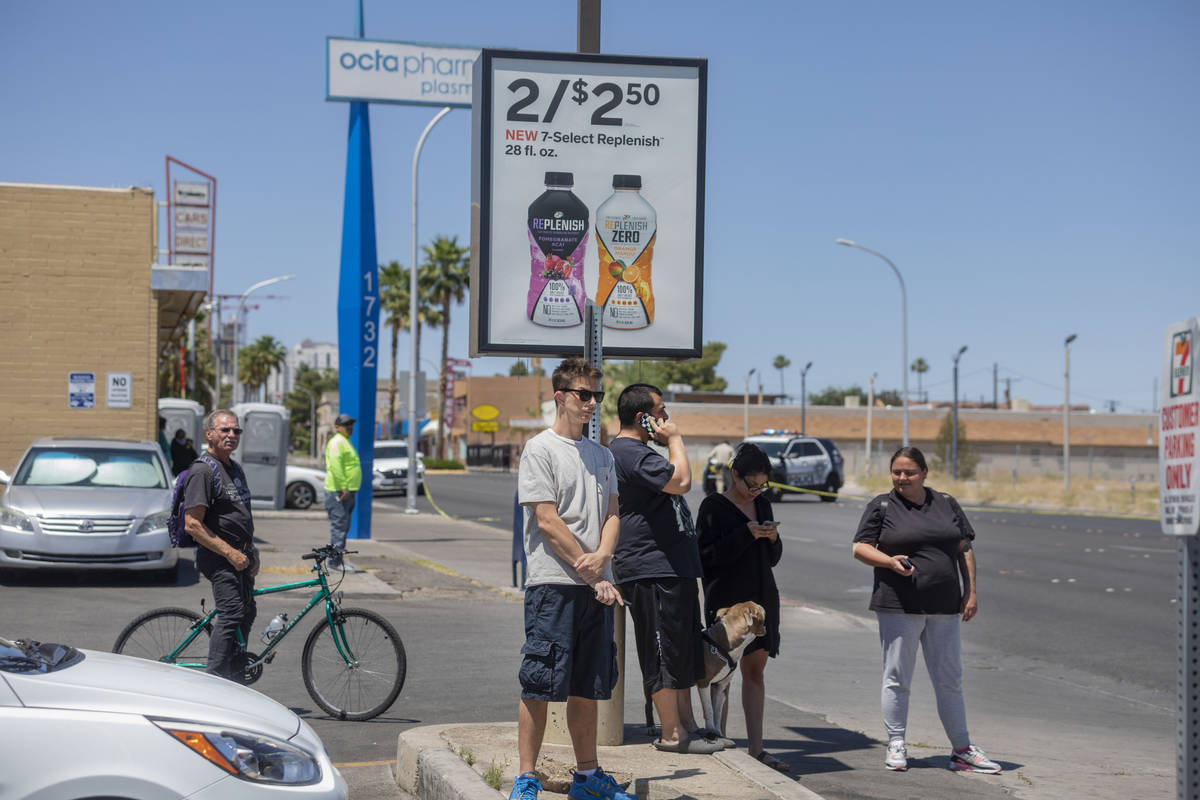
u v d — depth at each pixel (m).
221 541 7.54
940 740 8.46
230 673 7.68
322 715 8.22
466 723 7.57
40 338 20.92
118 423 21.16
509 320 7.27
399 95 23.88
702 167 7.47
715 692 6.91
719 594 6.93
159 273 21.34
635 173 7.40
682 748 6.52
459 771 5.78
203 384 68.12
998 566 21.28
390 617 13.18
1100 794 6.75
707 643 6.60
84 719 4.23
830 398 154.75
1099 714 9.95
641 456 6.22
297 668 9.89
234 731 4.45
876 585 7.47
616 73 7.38
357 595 14.44
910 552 7.38
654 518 6.33
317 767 4.65
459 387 109.69
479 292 7.23
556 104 7.32
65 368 20.98
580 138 7.34
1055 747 8.38
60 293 20.98
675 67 7.44
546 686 5.18
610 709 6.72
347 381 23.27
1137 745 8.63
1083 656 12.75
